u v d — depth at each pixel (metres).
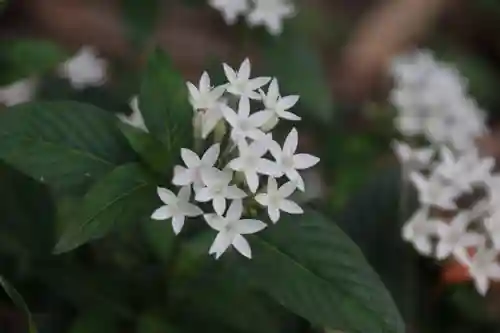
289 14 0.51
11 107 0.35
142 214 0.35
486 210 0.40
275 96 0.35
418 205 0.44
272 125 0.35
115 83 0.52
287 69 0.50
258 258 0.35
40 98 0.50
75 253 0.40
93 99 0.50
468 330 0.44
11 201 0.41
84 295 0.39
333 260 0.35
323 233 0.35
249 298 0.39
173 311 0.39
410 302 0.43
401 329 0.34
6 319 0.41
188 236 0.38
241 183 0.35
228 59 0.49
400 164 0.45
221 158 0.35
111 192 0.34
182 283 0.39
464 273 0.42
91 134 0.36
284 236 0.35
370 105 0.54
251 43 0.51
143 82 0.36
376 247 0.43
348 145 0.53
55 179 0.35
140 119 0.40
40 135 0.35
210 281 0.39
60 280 0.40
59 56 0.46
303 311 0.34
